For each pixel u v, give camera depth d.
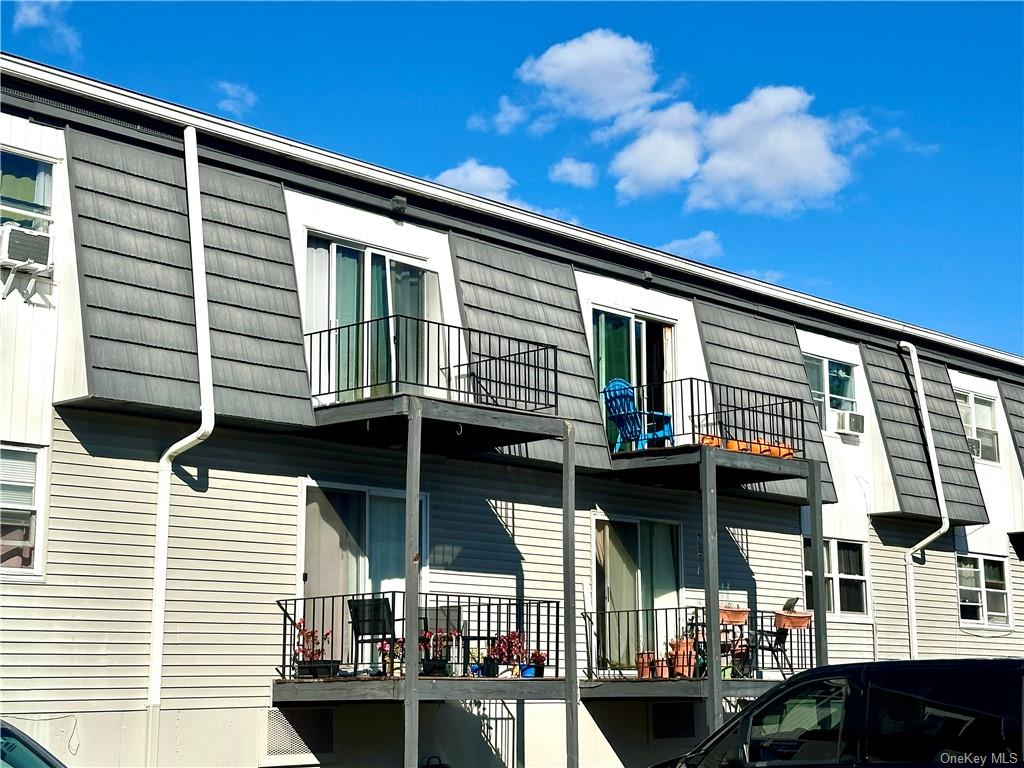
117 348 14.69
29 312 14.63
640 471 19.84
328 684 15.72
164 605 15.10
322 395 16.59
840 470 24.50
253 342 15.98
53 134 15.17
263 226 16.66
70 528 14.60
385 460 17.61
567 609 17.36
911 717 10.35
